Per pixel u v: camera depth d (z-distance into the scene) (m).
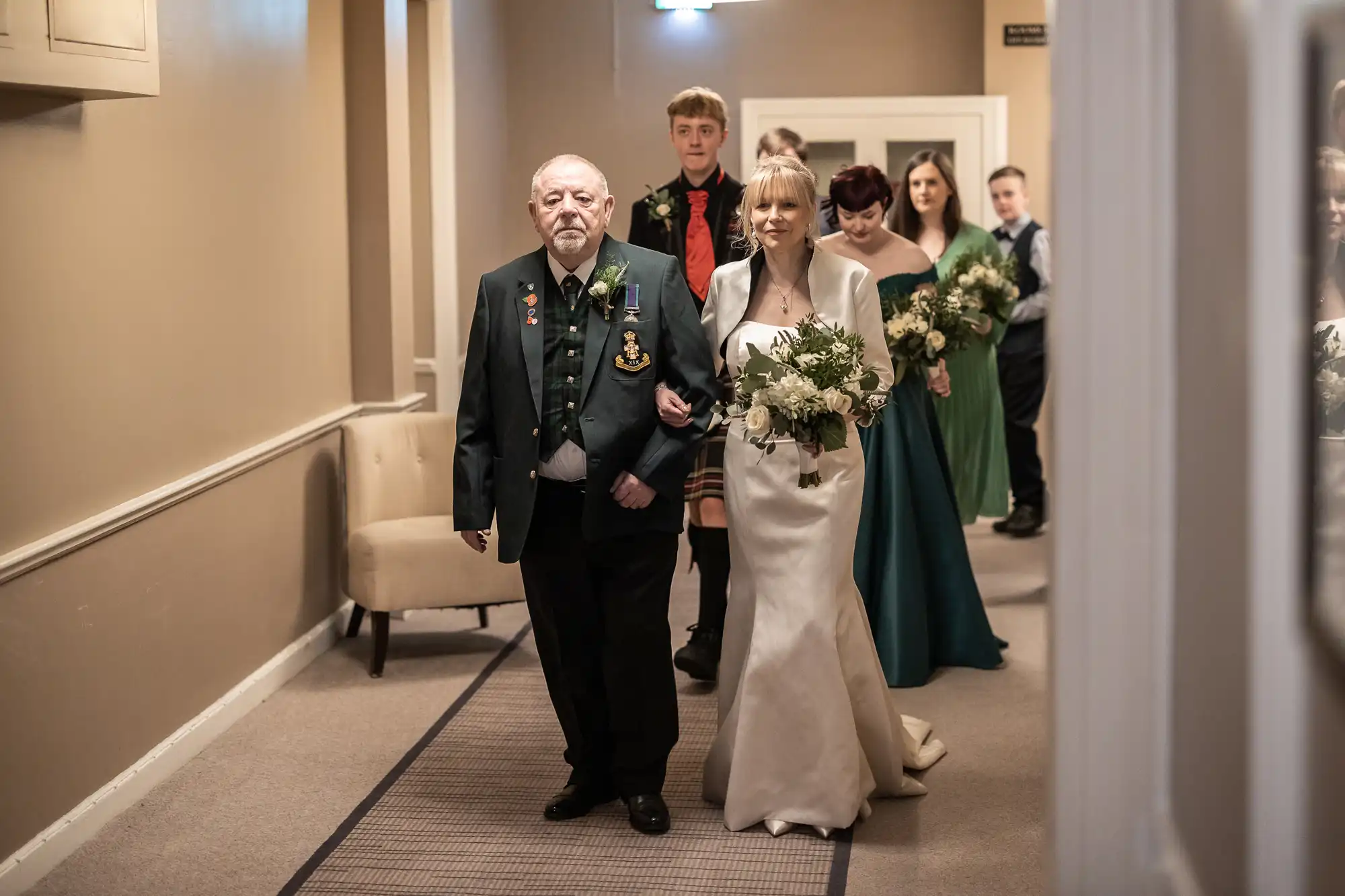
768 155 5.39
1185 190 1.86
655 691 3.31
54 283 3.24
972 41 7.95
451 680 4.67
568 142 8.10
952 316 4.63
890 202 4.74
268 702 4.45
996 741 3.99
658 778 3.38
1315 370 1.33
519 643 5.13
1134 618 2.00
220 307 4.18
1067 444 1.99
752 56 8.02
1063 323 1.97
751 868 3.13
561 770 3.80
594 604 3.37
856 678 3.43
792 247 3.40
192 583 3.99
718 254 4.88
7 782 3.05
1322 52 1.28
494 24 7.79
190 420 3.97
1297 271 1.36
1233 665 1.60
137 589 3.65
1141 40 1.93
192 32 3.97
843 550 3.32
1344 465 1.28
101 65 3.06
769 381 3.11
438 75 6.64
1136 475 1.98
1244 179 1.48
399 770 3.82
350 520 5.01
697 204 4.92
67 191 3.30
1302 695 1.39
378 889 3.05
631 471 3.21
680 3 7.95
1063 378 1.98
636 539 3.26
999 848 3.23
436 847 3.28
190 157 3.96
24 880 3.08
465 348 7.14
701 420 3.25
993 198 6.93
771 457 3.29
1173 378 1.96
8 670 3.06
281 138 4.69
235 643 4.30
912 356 4.58
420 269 6.75
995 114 7.80
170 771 3.81
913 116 7.86
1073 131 1.95
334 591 5.24
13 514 3.08
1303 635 1.38
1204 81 1.72
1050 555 2.04
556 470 3.25
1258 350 1.42
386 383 5.50
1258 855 1.47
